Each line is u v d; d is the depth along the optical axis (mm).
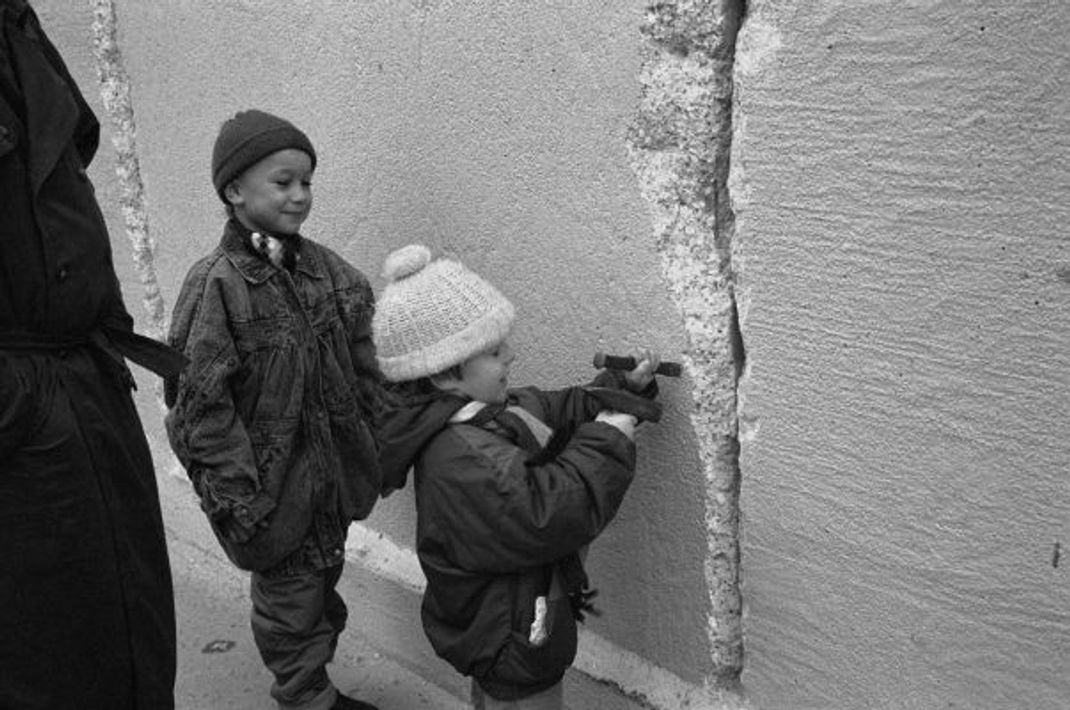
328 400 2213
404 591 2596
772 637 1868
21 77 1715
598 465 1784
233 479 2064
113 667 1844
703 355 1831
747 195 1692
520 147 2062
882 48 1482
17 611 1731
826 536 1732
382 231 2443
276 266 2111
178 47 2873
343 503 2279
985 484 1521
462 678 2508
